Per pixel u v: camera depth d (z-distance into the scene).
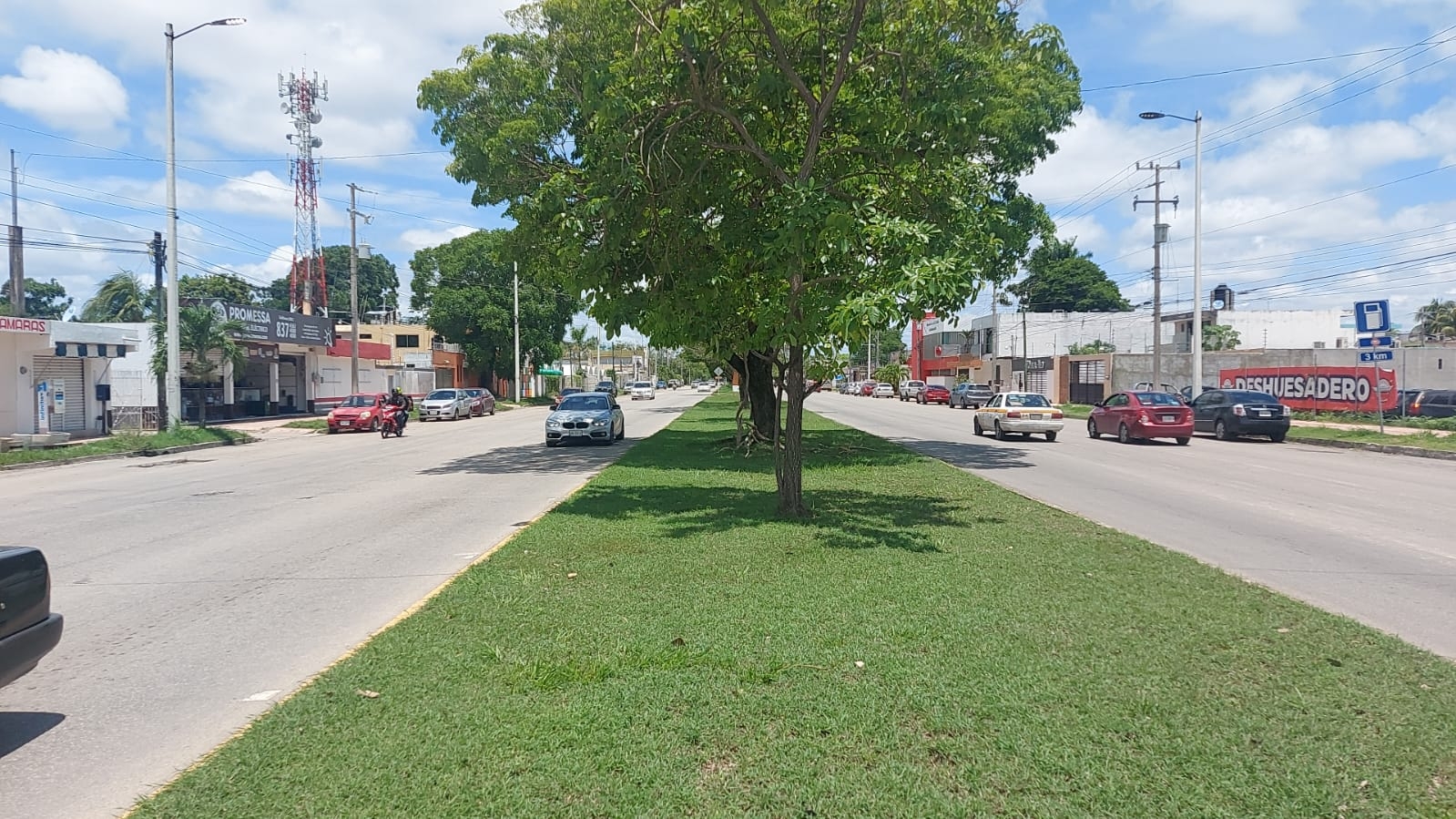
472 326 63.03
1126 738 3.98
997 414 25.72
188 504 13.09
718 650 5.21
